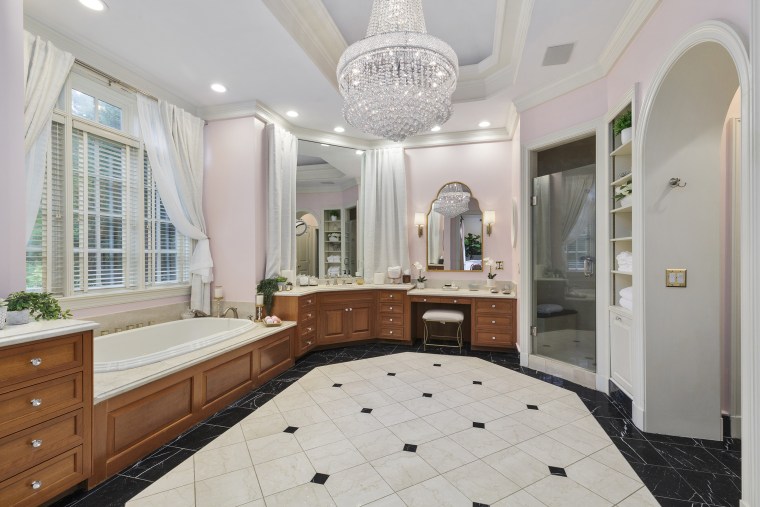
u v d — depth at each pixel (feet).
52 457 5.44
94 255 9.93
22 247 6.36
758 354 4.80
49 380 5.42
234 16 8.33
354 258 16.80
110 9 8.04
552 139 11.46
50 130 8.45
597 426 8.21
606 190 9.96
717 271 7.51
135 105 11.10
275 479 6.26
